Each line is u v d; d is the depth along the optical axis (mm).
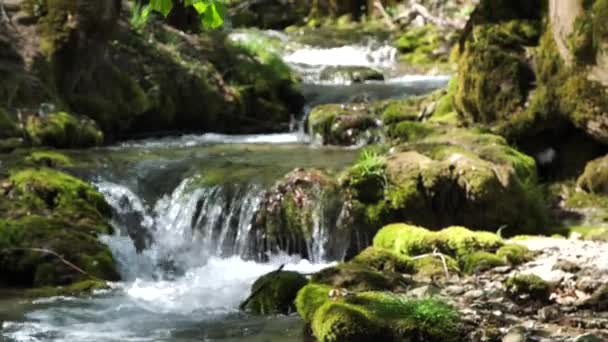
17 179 10289
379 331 7035
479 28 12711
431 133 12500
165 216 10523
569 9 11625
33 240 9352
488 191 9938
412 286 8188
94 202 10297
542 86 11875
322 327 7117
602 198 11141
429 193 9992
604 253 9039
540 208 10414
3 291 8820
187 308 8234
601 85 11211
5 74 12891
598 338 6715
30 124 12477
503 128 12008
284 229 10062
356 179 10047
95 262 9266
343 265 8438
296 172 10336
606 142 11406
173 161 11547
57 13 13586
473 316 7312
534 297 7852
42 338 7285
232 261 10078
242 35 21078
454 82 13477
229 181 10453
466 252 9070
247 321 7793
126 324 7707
